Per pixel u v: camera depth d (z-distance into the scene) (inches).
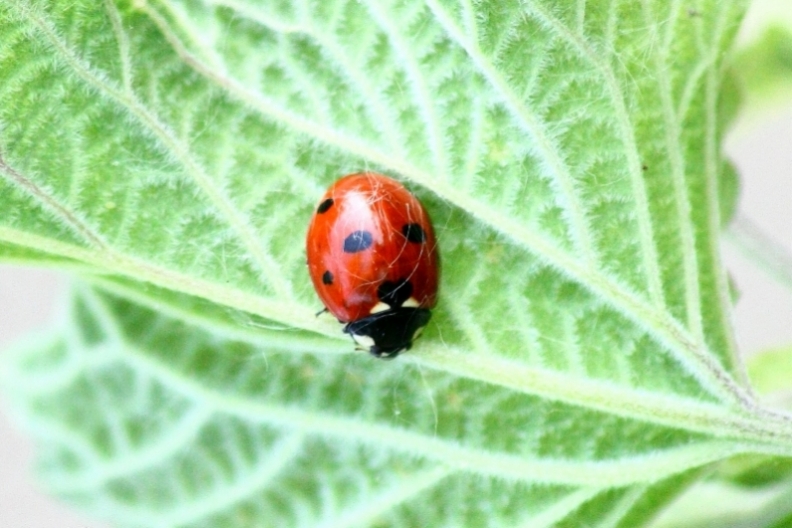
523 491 3.5
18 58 3.3
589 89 3.4
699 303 3.5
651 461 3.5
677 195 3.5
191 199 3.4
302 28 3.4
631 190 3.5
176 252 3.4
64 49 3.4
